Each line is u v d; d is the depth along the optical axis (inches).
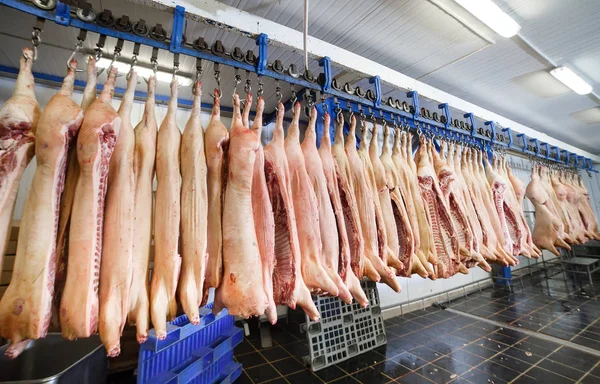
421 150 89.4
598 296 201.0
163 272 41.9
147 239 43.5
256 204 51.2
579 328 147.9
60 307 35.9
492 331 149.9
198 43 54.0
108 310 36.4
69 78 41.6
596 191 308.5
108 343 34.9
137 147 45.3
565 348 127.0
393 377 110.4
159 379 85.1
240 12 66.8
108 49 101.2
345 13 87.3
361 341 133.2
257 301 43.9
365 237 65.9
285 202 53.4
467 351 129.1
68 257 37.1
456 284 222.2
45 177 36.3
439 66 119.9
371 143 80.5
